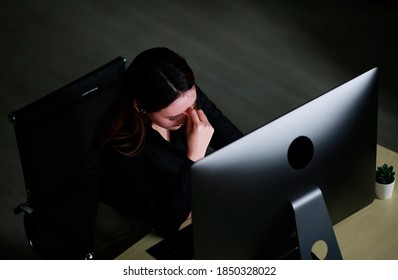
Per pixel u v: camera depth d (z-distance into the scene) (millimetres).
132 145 2695
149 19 5336
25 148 2666
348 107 2303
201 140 2719
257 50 5016
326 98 2254
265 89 4711
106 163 2771
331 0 5418
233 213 2193
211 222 2182
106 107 2844
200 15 5348
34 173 2725
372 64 4848
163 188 2854
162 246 2670
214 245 2227
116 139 2689
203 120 2744
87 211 2936
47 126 2697
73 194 2871
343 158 2357
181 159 2854
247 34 5152
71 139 2775
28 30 5301
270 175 2199
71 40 5191
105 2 5520
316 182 2312
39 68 4965
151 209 2773
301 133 2219
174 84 2555
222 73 4844
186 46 5078
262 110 4570
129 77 2621
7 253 3811
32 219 2840
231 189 2158
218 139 3090
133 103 2660
